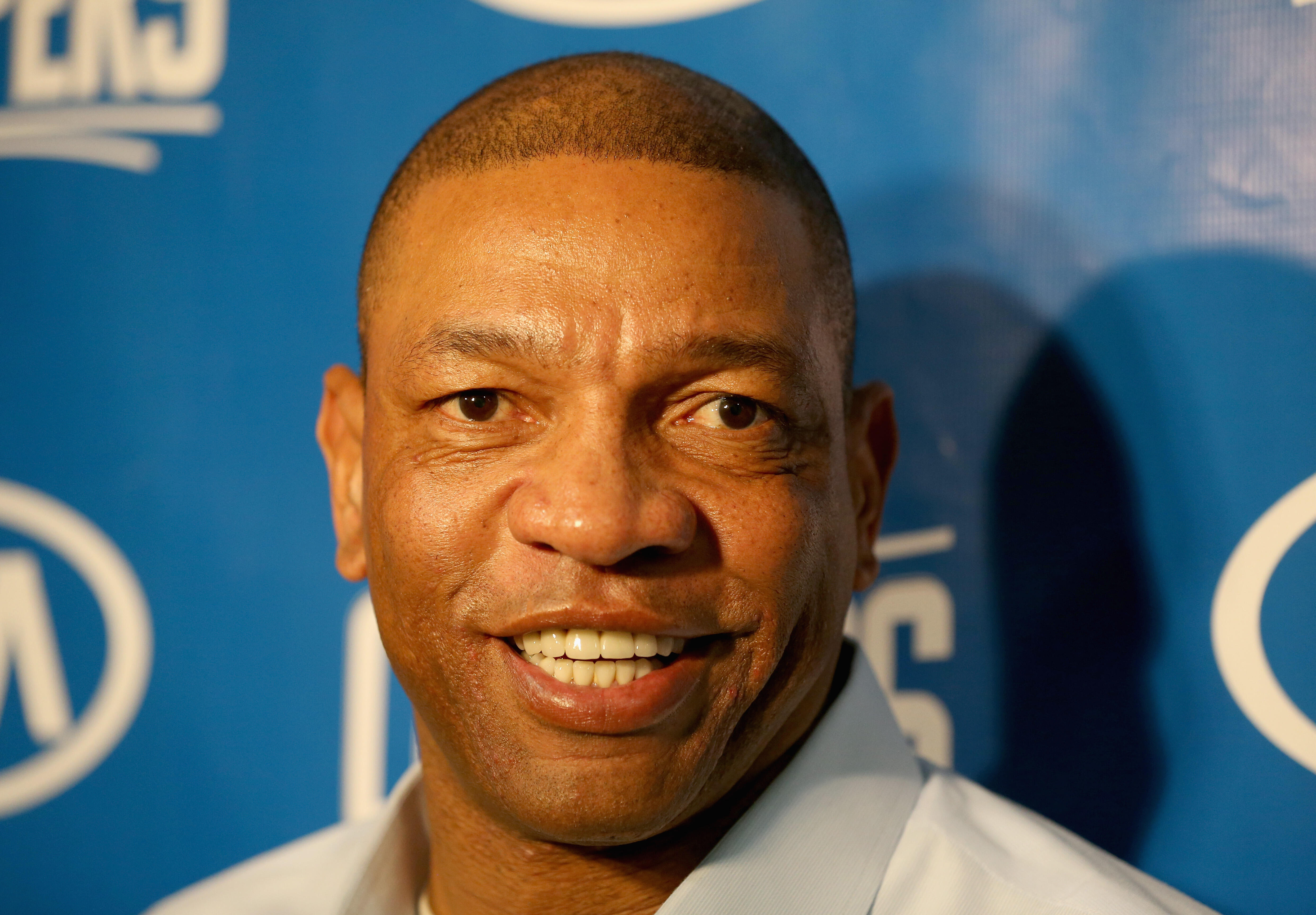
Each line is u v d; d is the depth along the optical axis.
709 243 0.75
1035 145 1.22
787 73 1.30
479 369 0.75
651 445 0.75
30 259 1.48
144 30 1.48
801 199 0.85
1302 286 1.14
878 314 1.26
